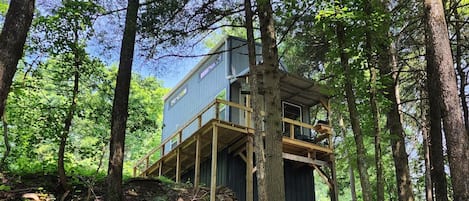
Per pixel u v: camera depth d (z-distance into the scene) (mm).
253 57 7711
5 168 9234
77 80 8953
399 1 9305
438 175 7180
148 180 10289
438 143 7285
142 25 8570
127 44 8023
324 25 7422
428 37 5957
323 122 13664
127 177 10672
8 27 4836
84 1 8328
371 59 8875
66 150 9617
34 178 9023
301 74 12828
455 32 10164
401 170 9086
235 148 12641
